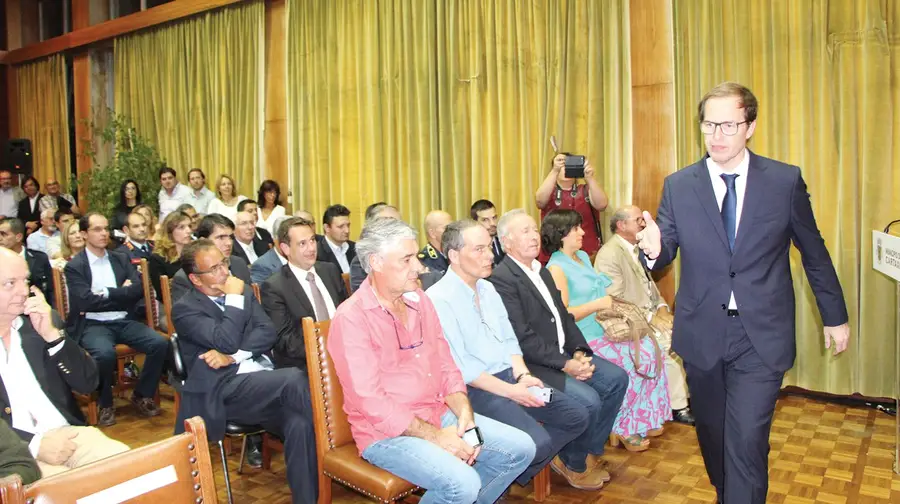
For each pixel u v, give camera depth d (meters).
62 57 8.98
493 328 2.74
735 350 2.12
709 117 2.00
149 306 4.24
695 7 4.41
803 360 4.24
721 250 2.11
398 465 2.10
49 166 9.36
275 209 6.26
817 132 4.14
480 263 2.63
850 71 4.01
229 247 3.71
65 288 4.08
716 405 2.26
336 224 4.46
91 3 8.59
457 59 5.43
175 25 7.54
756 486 2.06
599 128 4.83
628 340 3.31
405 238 2.20
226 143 7.16
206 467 1.37
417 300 2.36
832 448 3.38
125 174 7.54
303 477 2.52
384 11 5.81
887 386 3.99
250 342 2.83
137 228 4.96
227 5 6.98
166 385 4.72
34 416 2.19
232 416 2.75
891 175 3.97
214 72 7.20
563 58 4.95
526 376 2.65
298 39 6.41
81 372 2.34
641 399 3.38
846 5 4.01
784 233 2.07
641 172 4.71
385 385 2.22
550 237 3.40
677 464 3.24
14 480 1.13
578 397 2.79
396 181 5.89
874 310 4.00
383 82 5.88
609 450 3.44
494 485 2.30
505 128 5.21
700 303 2.15
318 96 6.34
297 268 3.18
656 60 4.61
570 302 3.34
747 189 2.08
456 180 5.50
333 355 2.21
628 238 3.64
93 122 8.70
